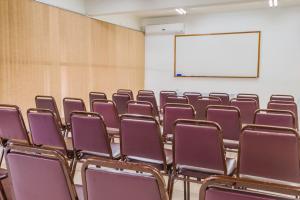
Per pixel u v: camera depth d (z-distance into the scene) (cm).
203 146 229
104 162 133
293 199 99
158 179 123
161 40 980
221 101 481
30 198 163
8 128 309
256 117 311
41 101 426
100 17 782
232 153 429
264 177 219
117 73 855
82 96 711
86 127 271
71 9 684
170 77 979
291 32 804
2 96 511
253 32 844
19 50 539
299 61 802
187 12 888
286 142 204
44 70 598
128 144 262
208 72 917
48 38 605
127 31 897
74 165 290
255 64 850
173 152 244
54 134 289
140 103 393
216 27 891
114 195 136
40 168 151
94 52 750
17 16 532
